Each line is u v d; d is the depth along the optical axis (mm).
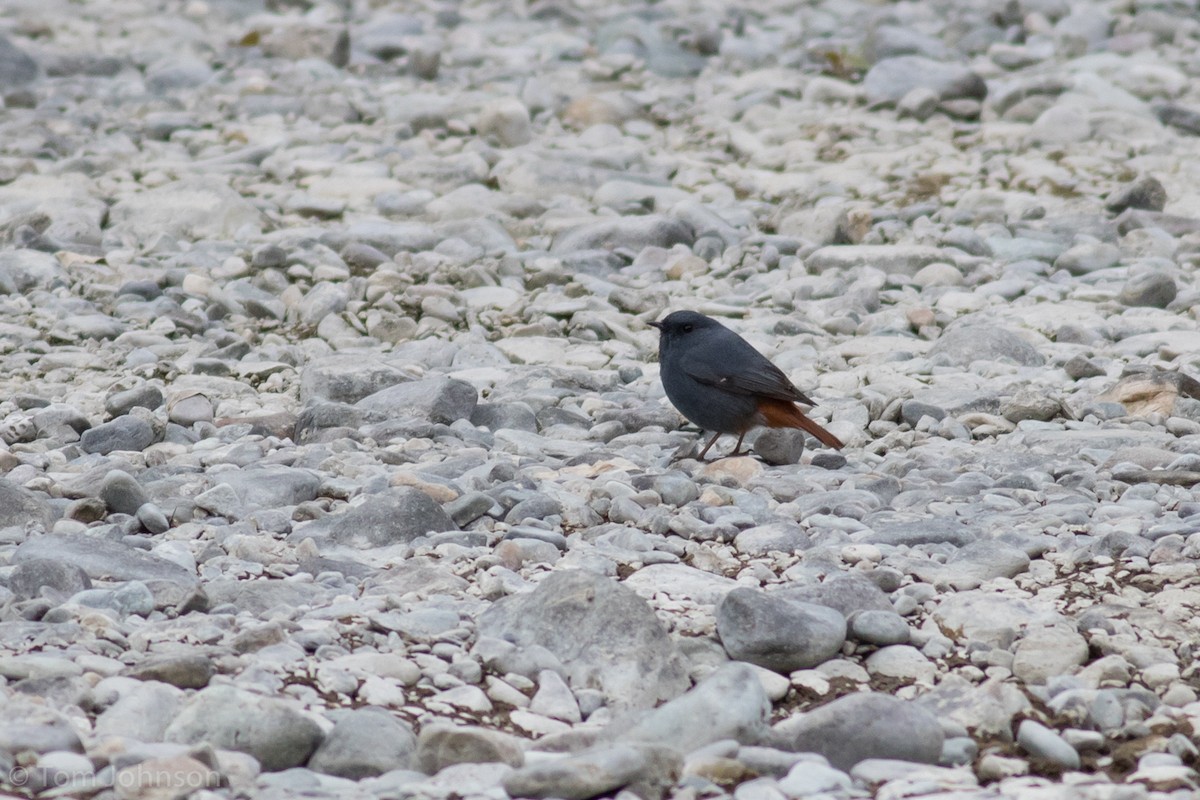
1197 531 9234
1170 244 18203
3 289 16453
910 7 35094
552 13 34812
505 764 6328
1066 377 13742
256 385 14016
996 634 7840
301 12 35625
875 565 8945
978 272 17297
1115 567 8852
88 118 24516
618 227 18484
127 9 35500
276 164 21906
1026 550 9156
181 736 6379
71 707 6539
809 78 28344
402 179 21172
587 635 7461
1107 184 21125
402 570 8688
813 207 19953
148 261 17547
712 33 30812
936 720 6703
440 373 13859
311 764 6473
